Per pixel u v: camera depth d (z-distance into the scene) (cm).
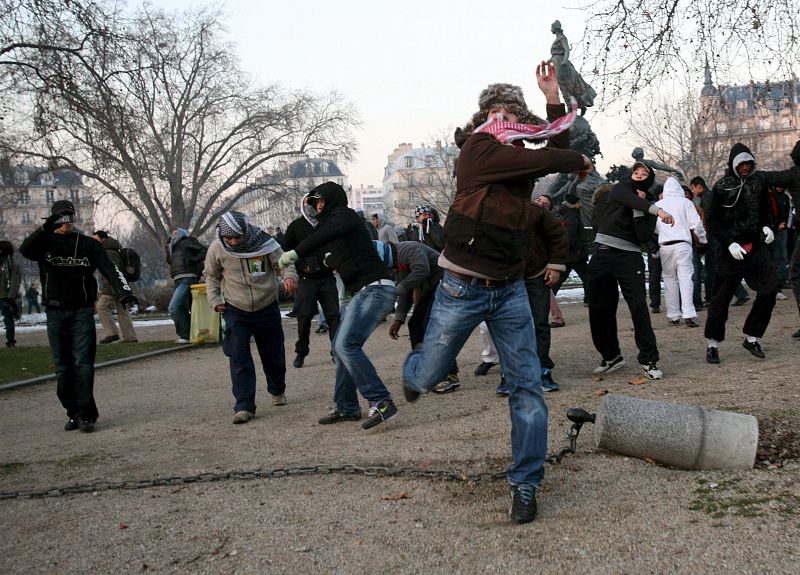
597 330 777
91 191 4619
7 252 1485
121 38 1844
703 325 1127
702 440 455
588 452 509
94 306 732
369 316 620
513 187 396
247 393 707
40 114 1833
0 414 836
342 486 477
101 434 697
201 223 5041
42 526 445
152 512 456
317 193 630
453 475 477
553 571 335
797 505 384
